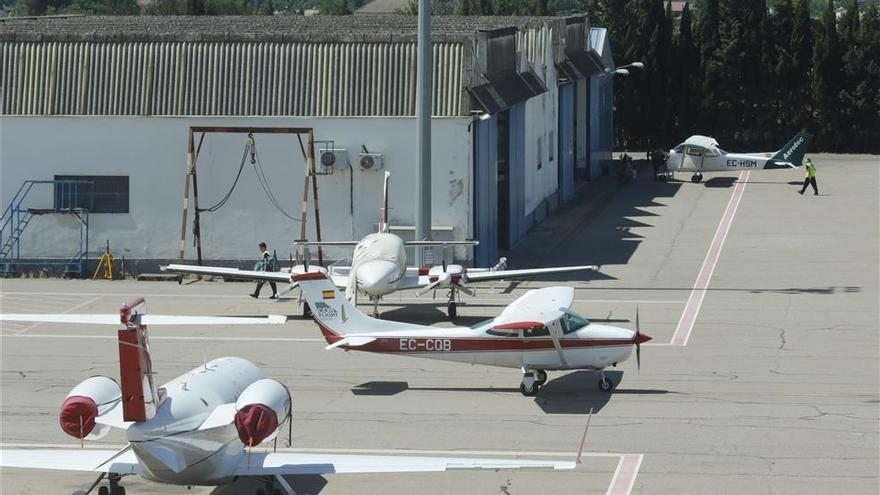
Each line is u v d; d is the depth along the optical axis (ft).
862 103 568.00
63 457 129.18
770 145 586.45
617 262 315.78
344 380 198.39
